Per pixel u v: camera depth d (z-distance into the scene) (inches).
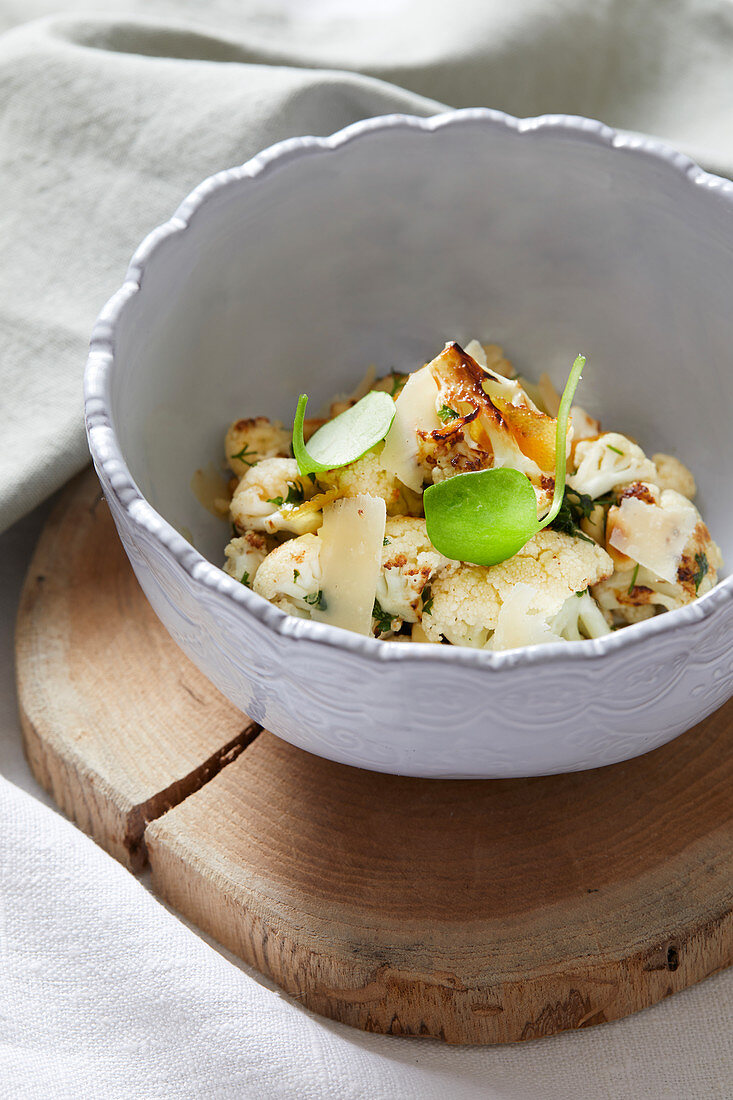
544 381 20.1
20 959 17.1
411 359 20.3
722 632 15.2
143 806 17.7
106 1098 16.6
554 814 17.5
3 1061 16.7
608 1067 17.1
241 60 22.9
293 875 17.1
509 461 17.6
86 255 20.7
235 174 17.8
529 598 16.7
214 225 17.9
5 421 20.1
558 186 18.6
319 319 19.7
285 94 20.6
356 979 16.6
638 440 19.7
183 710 18.5
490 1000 16.6
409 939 16.7
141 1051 16.8
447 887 17.0
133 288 17.0
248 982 17.0
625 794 17.6
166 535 15.3
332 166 18.3
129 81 21.1
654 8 23.4
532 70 23.3
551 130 18.1
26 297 20.6
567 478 18.3
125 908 17.2
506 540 16.8
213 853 17.3
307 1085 16.6
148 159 20.8
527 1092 16.9
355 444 17.6
